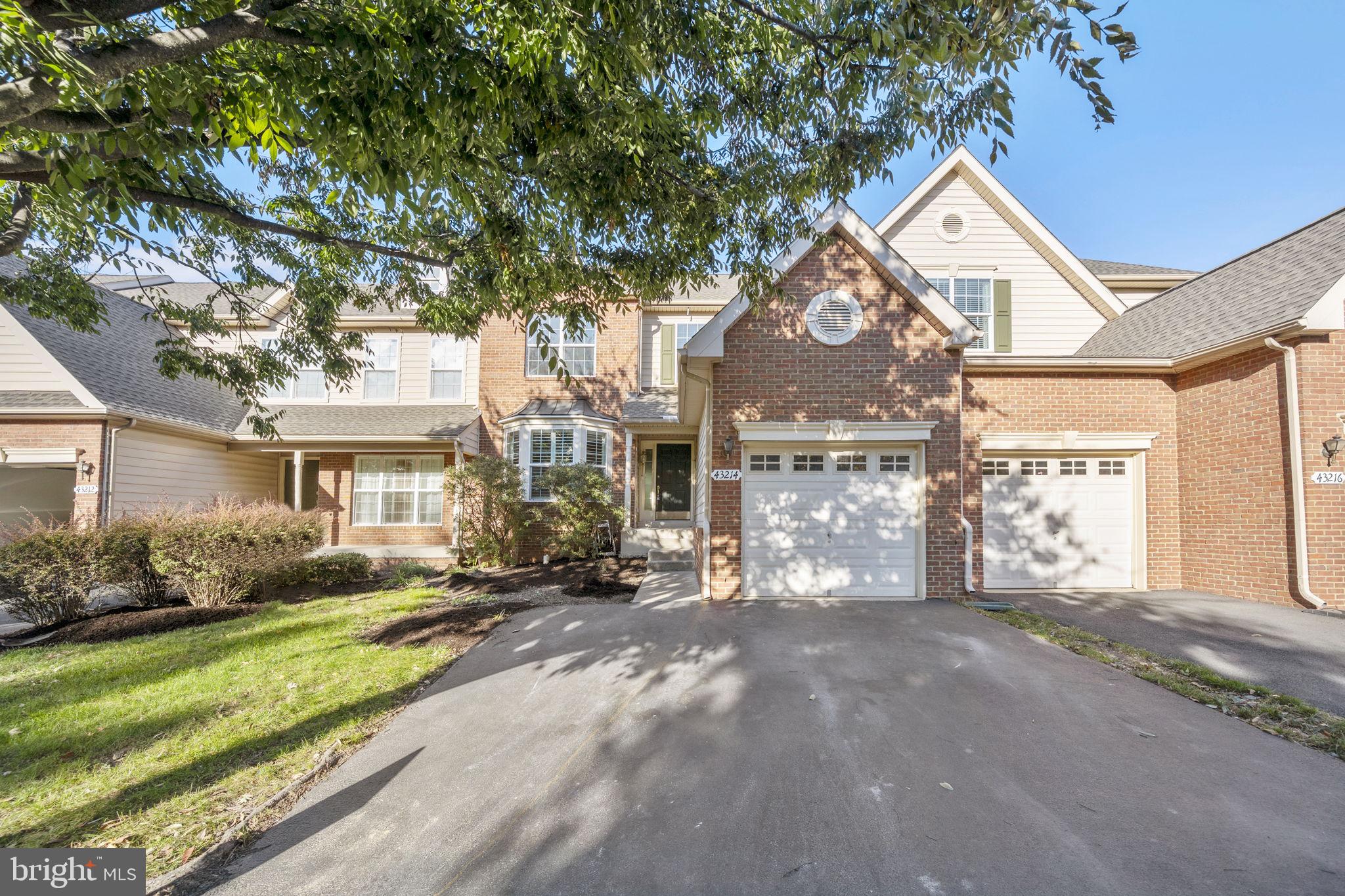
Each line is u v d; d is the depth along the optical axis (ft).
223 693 16.05
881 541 27.48
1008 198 41.27
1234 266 34.17
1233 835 9.36
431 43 9.14
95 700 15.70
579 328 19.01
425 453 46.06
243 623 24.43
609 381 46.52
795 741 12.76
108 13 8.43
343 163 10.20
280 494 51.03
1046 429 30.99
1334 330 24.34
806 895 8.26
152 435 37.29
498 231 14.60
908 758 11.96
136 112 8.78
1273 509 25.85
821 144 15.65
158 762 12.23
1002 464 31.48
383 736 13.41
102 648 20.93
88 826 9.95
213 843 9.48
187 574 27.48
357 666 18.07
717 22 13.43
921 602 26.27
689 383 29.07
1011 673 16.75
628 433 43.60
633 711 14.52
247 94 9.51
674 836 9.62
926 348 27.37
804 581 27.50
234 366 25.86
